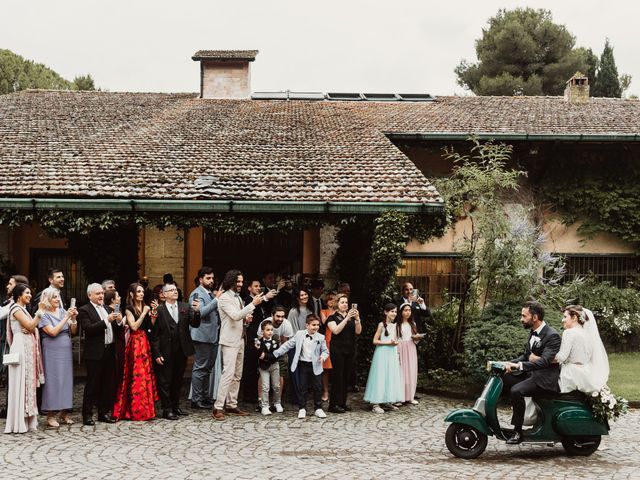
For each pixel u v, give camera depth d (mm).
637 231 16219
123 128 16234
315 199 11570
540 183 16188
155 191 11734
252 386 10430
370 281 11523
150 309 9398
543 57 35344
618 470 6957
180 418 9320
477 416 7406
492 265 11453
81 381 12102
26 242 16266
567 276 16188
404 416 9609
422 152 16109
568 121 16781
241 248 16000
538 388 7484
